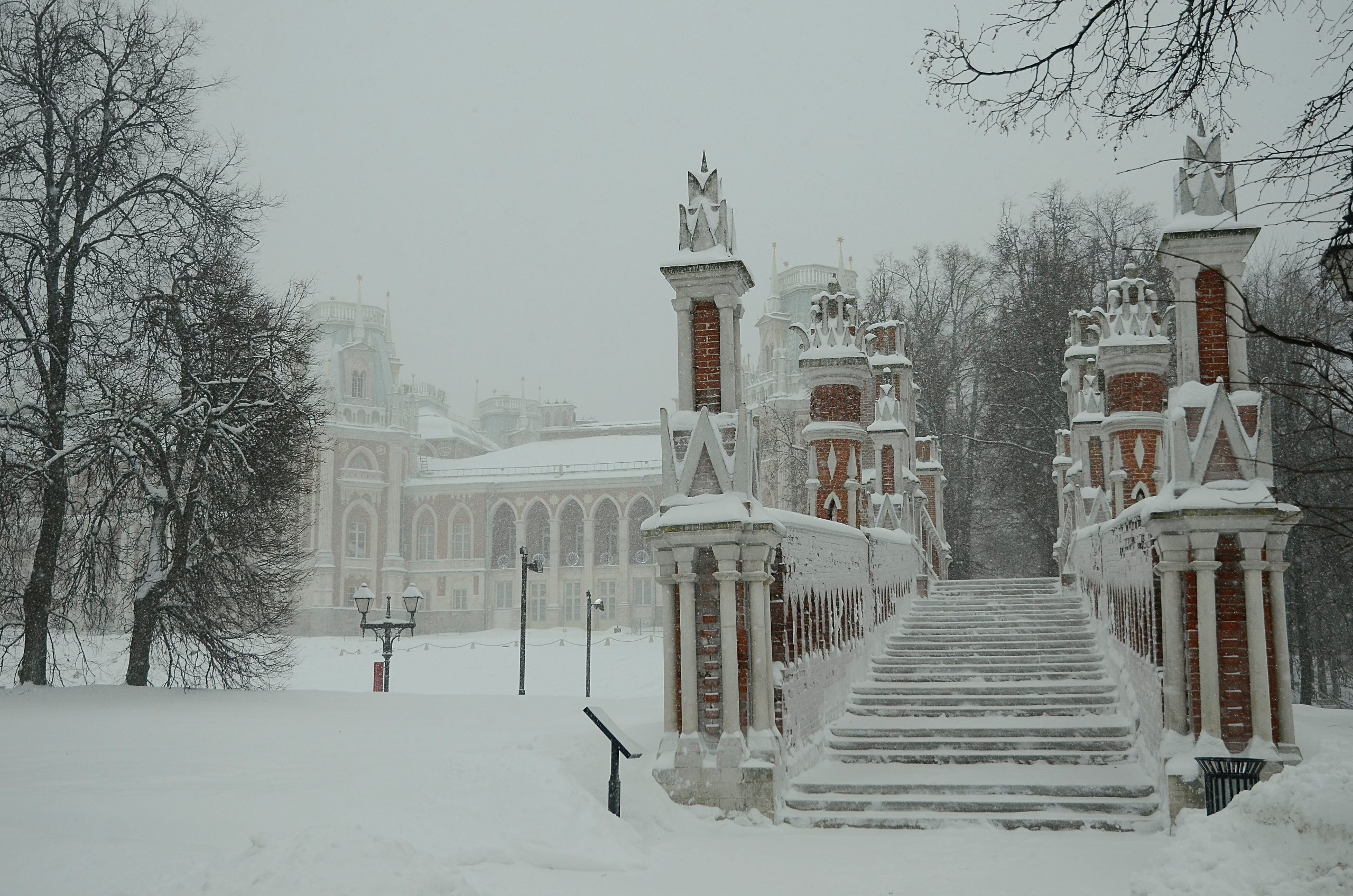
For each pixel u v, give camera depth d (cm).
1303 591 3288
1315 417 860
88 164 2327
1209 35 775
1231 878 752
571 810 1056
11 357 2188
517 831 1014
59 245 2294
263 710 1822
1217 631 1280
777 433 5819
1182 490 1310
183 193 2467
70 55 2334
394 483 9556
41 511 2344
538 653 6366
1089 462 2600
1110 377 2058
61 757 1308
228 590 2420
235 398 2280
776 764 1328
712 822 1290
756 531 1366
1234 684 1284
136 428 2206
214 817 987
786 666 1439
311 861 726
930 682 1900
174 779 1163
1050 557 4281
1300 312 2131
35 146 2328
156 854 868
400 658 6272
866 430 2845
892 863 1060
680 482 1408
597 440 10575
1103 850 1127
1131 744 1530
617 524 9894
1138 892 783
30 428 2197
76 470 2228
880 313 5050
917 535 3012
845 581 1852
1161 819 1245
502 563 9725
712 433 1413
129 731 1519
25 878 813
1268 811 797
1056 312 4241
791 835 1234
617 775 1193
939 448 3875
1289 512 1262
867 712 1755
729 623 1349
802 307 8450
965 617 2350
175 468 2356
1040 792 1342
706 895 905
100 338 2286
